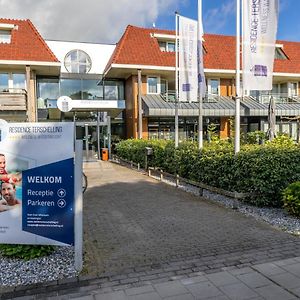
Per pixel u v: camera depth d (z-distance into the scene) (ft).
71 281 13.64
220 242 18.04
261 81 28.04
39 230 15.02
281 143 30.17
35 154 14.88
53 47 89.81
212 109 77.61
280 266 14.70
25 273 14.33
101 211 25.44
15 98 59.57
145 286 13.14
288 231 19.67
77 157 14.73
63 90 87.81
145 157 51.96
